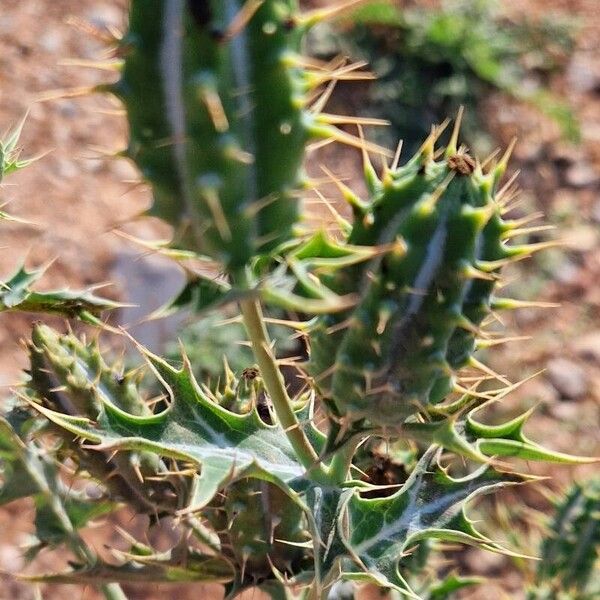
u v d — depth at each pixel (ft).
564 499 1.14
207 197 0.70
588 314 2.07
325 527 0.82
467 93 2.35
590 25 2.56
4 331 1.76
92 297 0.90
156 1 0.67
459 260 0.73
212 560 0.89
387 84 2.32
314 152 2.14
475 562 1.74
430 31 2.37
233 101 0.69
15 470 0.90
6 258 1.85
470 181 0.73
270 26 0.68
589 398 1.94
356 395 0.76
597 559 1.12
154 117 0.69
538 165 2.30
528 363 1.98
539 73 2.45
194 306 0.73
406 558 1.01
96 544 1.59
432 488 0.85
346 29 2.38
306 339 0.80
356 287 0.74
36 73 2.16
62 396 0.87
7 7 2.26
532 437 1.88
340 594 0.95
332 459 0.83
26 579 0.90
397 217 0.73
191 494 0.89
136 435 0.81
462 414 0.83
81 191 2.00
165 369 0.82
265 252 0.73
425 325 0.74
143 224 1.97
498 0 2.53
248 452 0.82
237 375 1.09
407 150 2.25
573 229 2.19
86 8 2.29
